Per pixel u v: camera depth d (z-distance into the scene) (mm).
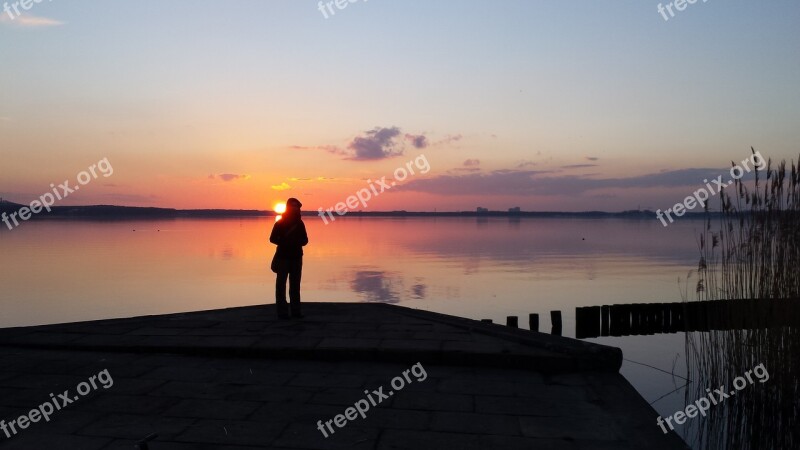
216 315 8930
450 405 5191
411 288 27391
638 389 10461
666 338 16672
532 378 6000
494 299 24000
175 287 27094
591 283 29703
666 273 34625
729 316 8719
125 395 5398
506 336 7113
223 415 4910
